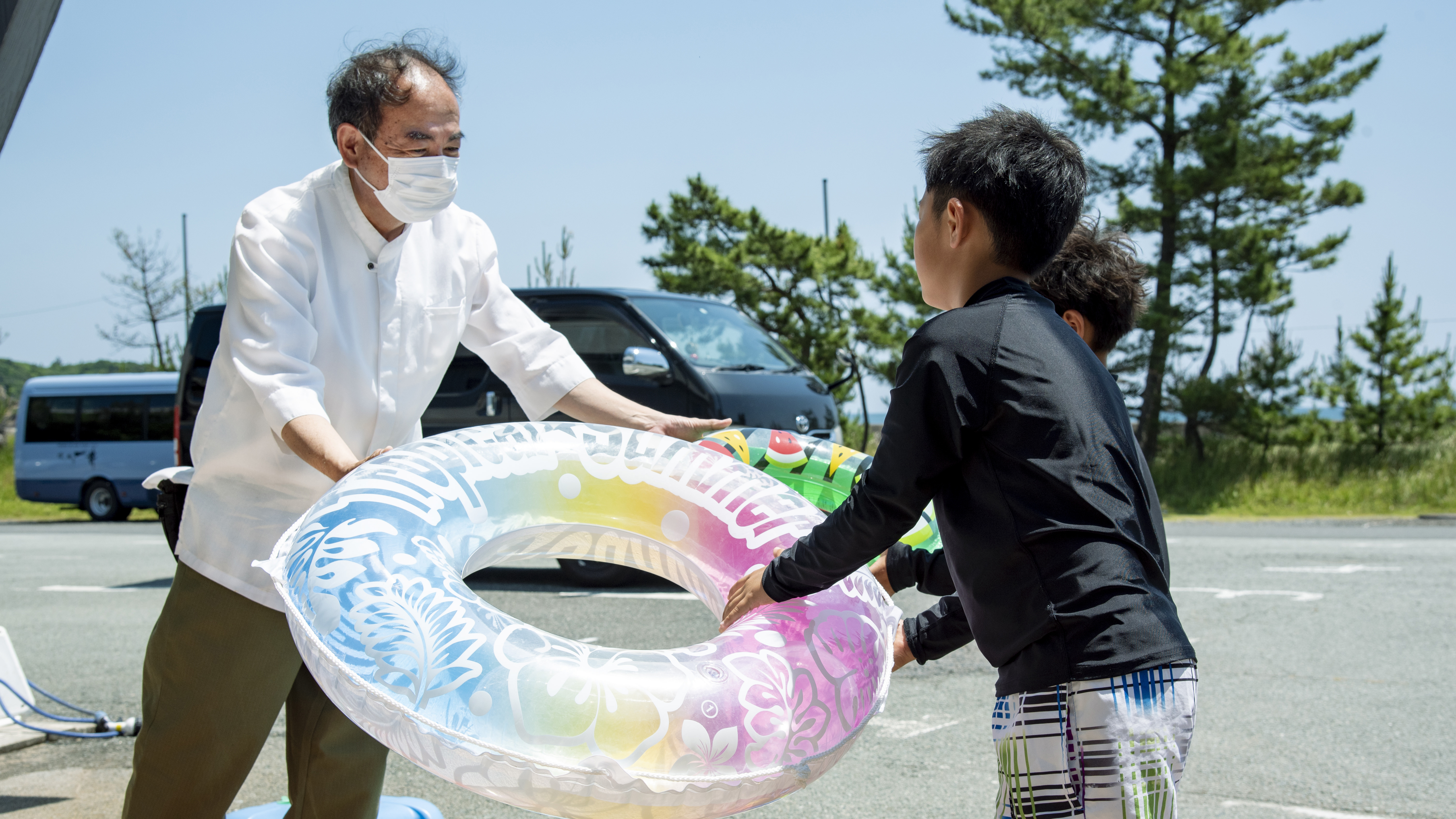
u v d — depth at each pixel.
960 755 3.82
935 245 1.74
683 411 6.93
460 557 1.79
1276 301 19.97
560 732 1.51
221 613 2.13
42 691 4.25
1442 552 8.70
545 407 2.50
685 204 23.81
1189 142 19.45
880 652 1.82
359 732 2.30
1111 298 2.15
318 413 2.00
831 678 1.71
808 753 1.65
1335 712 4.23
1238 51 18.61
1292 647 5.31
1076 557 1.49
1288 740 3.89
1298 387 18.78
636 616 6.05
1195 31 18.70
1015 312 1.60
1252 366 18.95
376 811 2.39
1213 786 3.43
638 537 2.04
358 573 1.63
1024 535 1.51
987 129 1.71
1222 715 4.21
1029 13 19.00
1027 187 1.65
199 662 2.14
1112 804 1.43
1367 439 18.08
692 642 5.40
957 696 4.59
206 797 2.19
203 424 2.16
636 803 1.55
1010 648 1.53
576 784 1.52
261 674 2.17
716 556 2.00
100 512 18.05
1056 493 1.51
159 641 2.18
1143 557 1.52
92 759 3.87
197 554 2.14
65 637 6.14
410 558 1.67
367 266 2.23
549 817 3.35
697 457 2.12
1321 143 19.62
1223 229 19.28
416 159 2.10
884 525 1.63
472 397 7.49
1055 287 2.15
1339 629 5.71
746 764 1.58
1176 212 19.05
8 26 2.39
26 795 3.45
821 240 22.94
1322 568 7.90
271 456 2.12
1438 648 5.25
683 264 24.00
